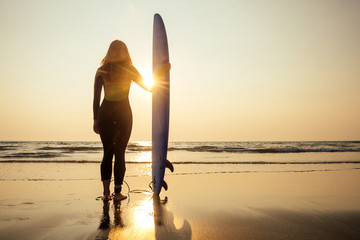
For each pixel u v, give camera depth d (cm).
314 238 127
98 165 700
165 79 251
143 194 268
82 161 859
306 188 303
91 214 179
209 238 127
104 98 239
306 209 192
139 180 387
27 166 654
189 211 187
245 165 683
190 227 146
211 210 191
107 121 237
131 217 170
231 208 197
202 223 155
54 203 222
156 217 170
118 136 243
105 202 226
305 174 455
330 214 175
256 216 171
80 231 139
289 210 189
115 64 238
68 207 204
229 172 488
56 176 440
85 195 263
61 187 317
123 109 240
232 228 144
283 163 760
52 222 158
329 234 133
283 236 130
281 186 319
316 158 1056
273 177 408
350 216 169
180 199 237
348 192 275
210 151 1925
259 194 262
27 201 231
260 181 363
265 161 869
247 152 1742
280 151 1866
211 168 587
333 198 240
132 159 1137
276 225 150
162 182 254
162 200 233
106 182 235
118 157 241
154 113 276
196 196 252
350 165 676
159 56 268
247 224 152
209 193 270
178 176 420
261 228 144
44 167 625
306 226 147
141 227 147
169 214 178
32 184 340
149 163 825
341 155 1283
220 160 952
